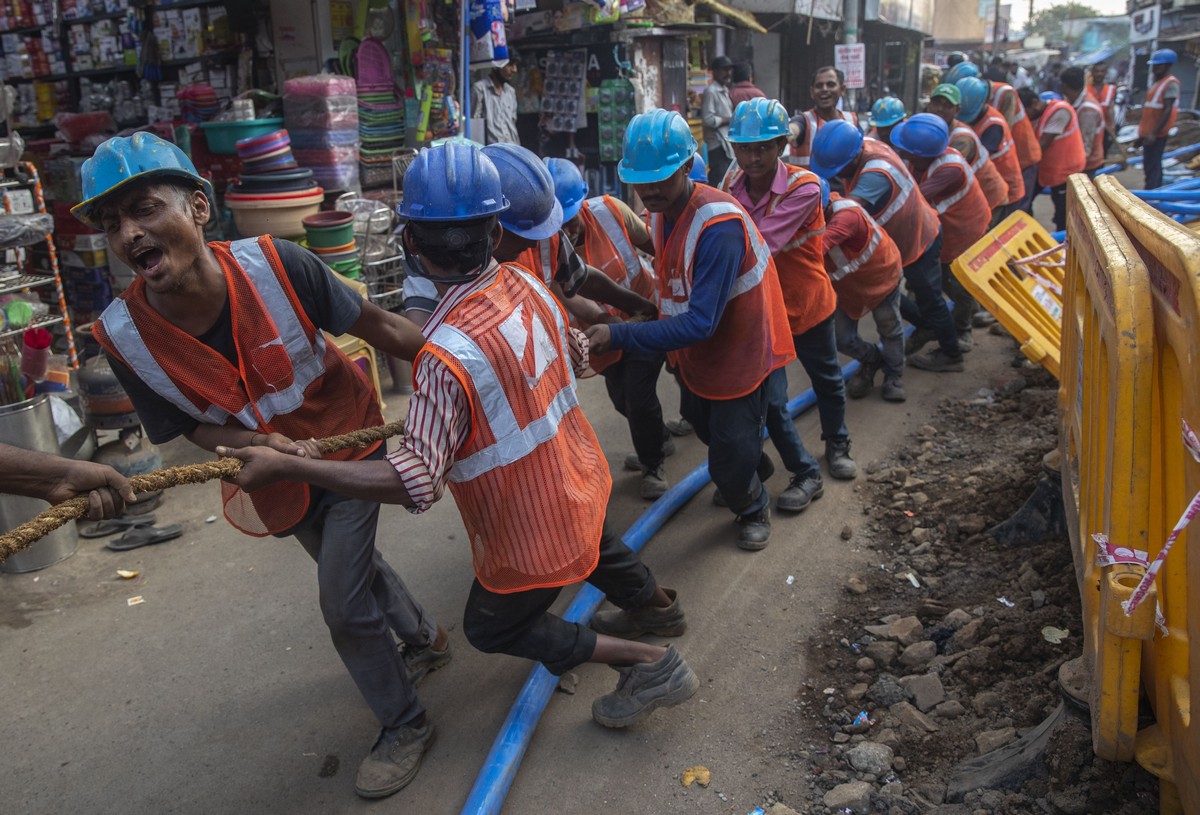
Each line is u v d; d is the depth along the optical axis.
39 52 9.30
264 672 3.39
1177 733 1.85
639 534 4.06
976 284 4.25
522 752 2.83
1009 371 6.07
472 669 3.33
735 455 3.67
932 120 6.07
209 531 4.50
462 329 2.13
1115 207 2.48
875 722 2.91
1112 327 1.97
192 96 6.94
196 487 4.98
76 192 7.11
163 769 2.93
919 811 2.52
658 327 3.17
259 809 2.75
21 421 4.07
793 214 3.97
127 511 4.62
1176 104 11.25
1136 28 28.95
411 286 2.97
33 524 1.82
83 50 8.92
